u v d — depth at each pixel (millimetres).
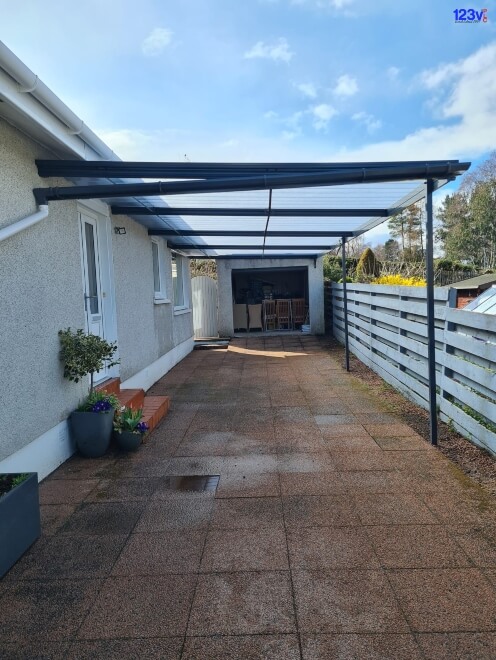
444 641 2002
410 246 35312
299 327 15586
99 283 5832
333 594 2330
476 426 4324
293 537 2879
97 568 2619
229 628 2121
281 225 7406
